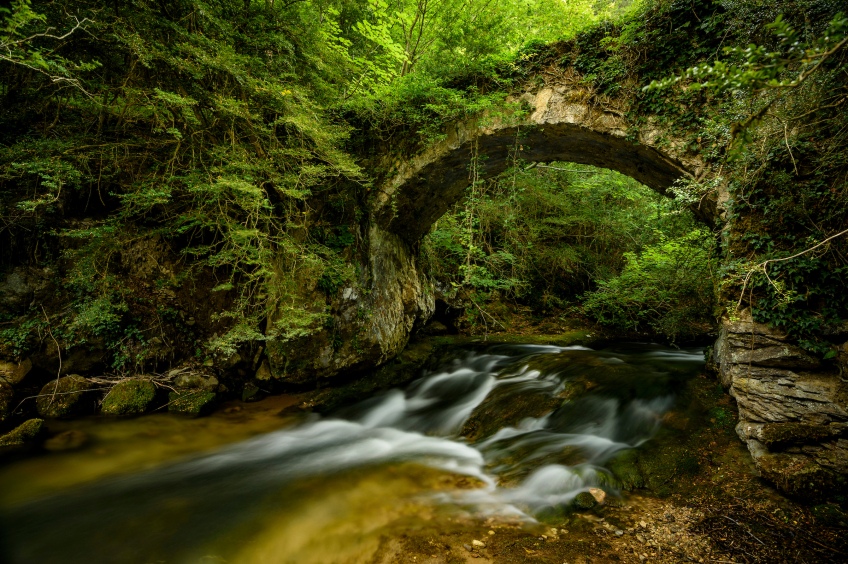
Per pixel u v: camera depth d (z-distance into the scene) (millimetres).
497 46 8570
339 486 4730
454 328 11641
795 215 4371
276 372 7309
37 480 4801
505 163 8453
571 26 8984
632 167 7141
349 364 7707
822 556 3234
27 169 5066
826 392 4113
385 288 8422
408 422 6863
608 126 6199
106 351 6867
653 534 3631
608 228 12086
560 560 3357
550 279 13227
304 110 5801
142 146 5969
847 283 4098
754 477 4164
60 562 3529
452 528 3844
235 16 5871
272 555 3576
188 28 5355
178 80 5215
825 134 4211
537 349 9508
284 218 6680
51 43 4656
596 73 6266
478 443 5836
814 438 4004
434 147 7410
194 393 6992
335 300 7340
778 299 4363
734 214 4816
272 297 6258
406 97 7270
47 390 6277
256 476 5023
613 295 10484
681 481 4312
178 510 4270
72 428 5961
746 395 4562
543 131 6887
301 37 6277
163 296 7254
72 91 5309
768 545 3389
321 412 7152
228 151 5508
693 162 5555
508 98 6863
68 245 6684
